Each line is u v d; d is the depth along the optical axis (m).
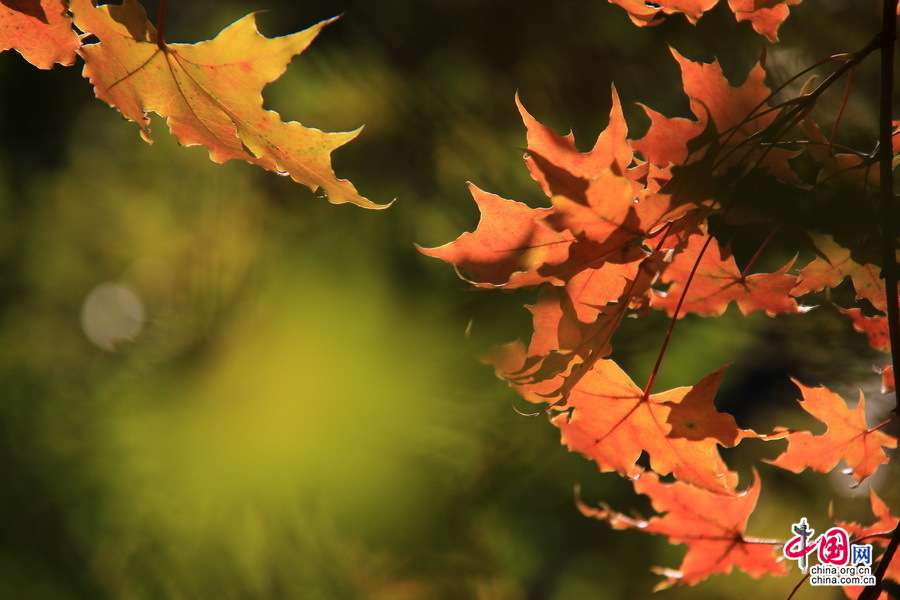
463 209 3.51
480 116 3.55
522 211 2.45
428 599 2.97
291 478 3.08
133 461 3.17
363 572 3.01
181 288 4.01
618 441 2.49
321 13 4.09
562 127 3.27
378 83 3.75
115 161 5.84
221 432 3.14
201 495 3.13
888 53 2.45
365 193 3.71
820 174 2.48
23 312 5.06
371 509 3.06
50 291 5.68
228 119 2.45
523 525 3.66
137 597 3.01
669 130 2.50
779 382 3.10
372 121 3.81
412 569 2.99
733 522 2.54
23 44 2.44
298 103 4.07
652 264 2.45
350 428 3.07
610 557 3.73
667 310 2.55
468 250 2.46
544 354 2.47
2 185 5.79
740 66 2.81
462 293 3.23
